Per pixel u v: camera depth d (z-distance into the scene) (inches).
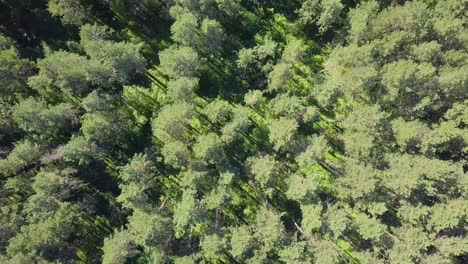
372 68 1925.4
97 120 1881.2
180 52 1927.9
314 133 2142.0
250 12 2253.9
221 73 2193.7
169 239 1902.1
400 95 2063.2
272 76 2028.8
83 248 2036.2
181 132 1971.0
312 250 1825.8
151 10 2223.2
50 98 2107.5
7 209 1835.6
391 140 2064.5
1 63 1894.7
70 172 1927.9
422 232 1859.0
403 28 2018.9
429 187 1850.4
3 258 1743.4
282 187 2097.7
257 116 2155.5
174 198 2076.8
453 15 2018.9
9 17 2166.6
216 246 1808.6
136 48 2033.7
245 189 2097.7
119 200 1861.5
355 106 2174.0
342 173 2049.7
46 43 2186.3
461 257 2053.4
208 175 2007.9
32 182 1915.6
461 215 1840.6
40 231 1734.7
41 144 1994.3
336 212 1868.8
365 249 2065.7
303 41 2249.0
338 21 2225.6
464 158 2048.5
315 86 2143.2
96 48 1953.7
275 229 1801.2
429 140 1918.1
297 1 2257.6
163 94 2169.0
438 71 2026.3
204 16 2059.5
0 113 1937.7
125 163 2117.4
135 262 2028.8
